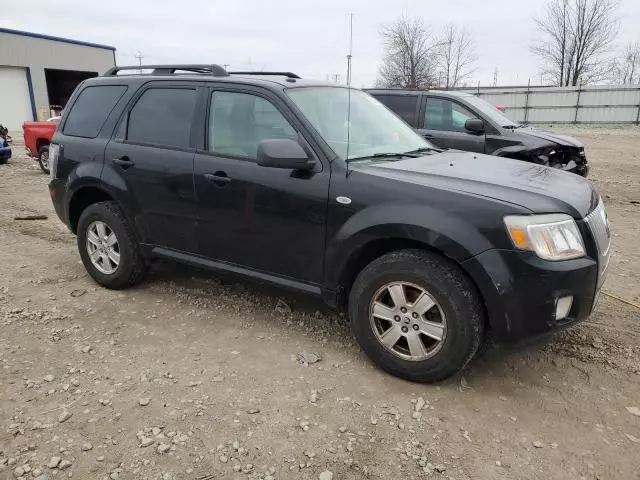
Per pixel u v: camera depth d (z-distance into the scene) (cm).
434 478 246
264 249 370
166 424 282
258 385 319
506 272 282
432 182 312
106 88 469
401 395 310
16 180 1146
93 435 273
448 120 811
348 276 344
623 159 1478
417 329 312
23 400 302
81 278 501
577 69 4534
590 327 392
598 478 246
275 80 391
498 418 289
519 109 3156
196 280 489
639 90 2836
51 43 3095
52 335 381
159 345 369
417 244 319
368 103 442
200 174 388
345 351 361
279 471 249
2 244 618
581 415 292
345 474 248
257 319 410
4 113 2898
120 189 434
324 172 338
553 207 291
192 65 429
